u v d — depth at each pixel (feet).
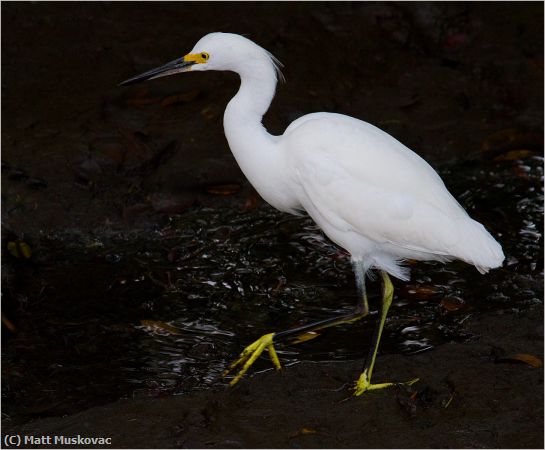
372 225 27.63
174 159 42.16
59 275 35.63
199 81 46.98
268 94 29.09
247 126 29.17
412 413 25.48
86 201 39.86
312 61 48.14
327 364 28.43
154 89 46.34
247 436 24.68
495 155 43.65
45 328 32.22
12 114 44.09
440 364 28.02
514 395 26.08
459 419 25.21
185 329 31.96
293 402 26.32
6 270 35.35
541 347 28.50
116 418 25.72
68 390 28.71
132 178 41.11
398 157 27.55
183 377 29.17
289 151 28.43
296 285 34.50
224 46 28.48
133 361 30.19
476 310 32.17
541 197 40.11
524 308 31.94
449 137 44.50
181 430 24.99
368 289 34.22
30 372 29.66
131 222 39.06
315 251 36.81
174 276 35.37
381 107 45.78
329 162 27.55
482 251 27.43
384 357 28.68
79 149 41.86
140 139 42.83
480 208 39.34
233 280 34.96
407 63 48.85
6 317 32.73
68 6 50.65
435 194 27.58
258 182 29.94
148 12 50.96
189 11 51.01
